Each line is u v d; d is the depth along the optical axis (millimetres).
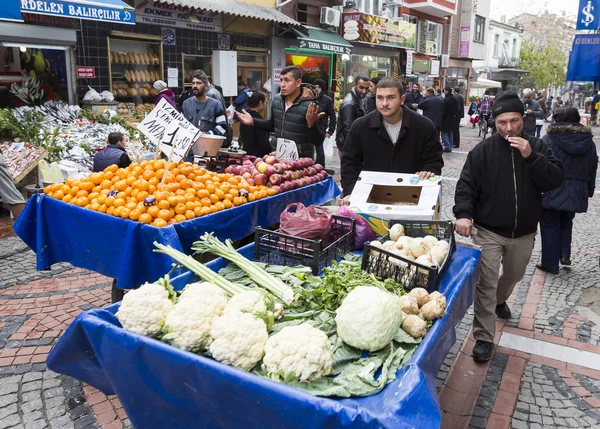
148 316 2121
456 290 2766
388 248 3002
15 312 4426
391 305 2141
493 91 43531
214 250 2947
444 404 3352
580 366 3842
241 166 5125
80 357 2324
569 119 5301
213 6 11680
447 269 3105
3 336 4016
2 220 6805
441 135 15695
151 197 3729
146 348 2027
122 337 2078
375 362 2045
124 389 2170
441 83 28422
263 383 1801
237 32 13398
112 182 4102
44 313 4426
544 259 5688
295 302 2480
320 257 3059
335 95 18094
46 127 8375
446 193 9711
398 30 21516
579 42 9023
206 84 7023
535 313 4715
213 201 4098
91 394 3338
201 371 1915
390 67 22719
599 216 8375
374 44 20266
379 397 1850
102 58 10500
